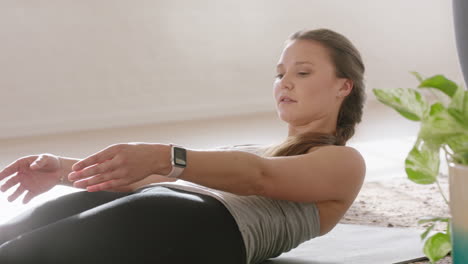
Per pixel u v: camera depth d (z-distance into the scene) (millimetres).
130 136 5516
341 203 1621
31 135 5859
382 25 7566
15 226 1676
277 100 1751
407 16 7664
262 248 1556
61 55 6020
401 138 4875
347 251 1970
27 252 1380
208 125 6059
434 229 2242
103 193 1762
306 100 1697
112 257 1366
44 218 1695
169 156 1367
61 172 1693
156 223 1397
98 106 6207
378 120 5887
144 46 6387
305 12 7117
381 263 1816
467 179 975
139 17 6332
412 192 2941
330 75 1705
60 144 5180
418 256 1878
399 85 7688
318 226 1631
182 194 1507
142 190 1689
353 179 1570
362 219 2467
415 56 7742
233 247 1461
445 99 1010
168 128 5961
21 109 5875
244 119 6398
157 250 1381
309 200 1553
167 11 6465
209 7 6656
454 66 7879
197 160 1388
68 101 6070
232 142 4965
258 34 6895
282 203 1585
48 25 5941
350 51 1730
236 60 6828
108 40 6219
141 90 6402
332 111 1730
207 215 1453
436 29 7793
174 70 6555
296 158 1521
